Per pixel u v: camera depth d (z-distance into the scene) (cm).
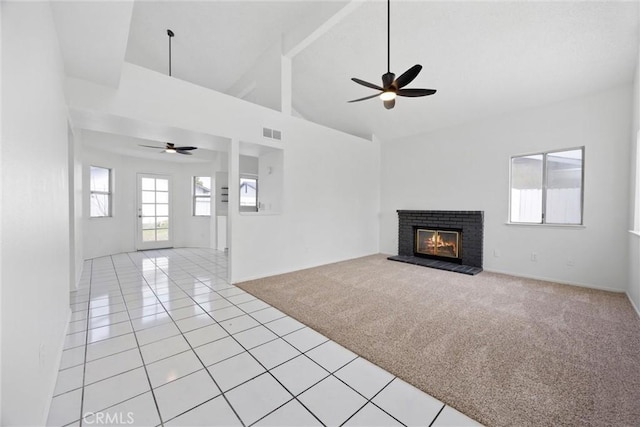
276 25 438
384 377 180
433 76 431
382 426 140
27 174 121
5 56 97
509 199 457
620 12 285
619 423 140
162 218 741
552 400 157
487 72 397
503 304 313
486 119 482
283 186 460
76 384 169
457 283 399
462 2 328
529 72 377
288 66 474
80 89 273
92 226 590
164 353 207
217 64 546
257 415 146
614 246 361
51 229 171
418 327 253
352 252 591
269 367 190
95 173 602
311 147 505
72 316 275
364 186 618
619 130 354
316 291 360
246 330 247
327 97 573
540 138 421
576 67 350
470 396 161
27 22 125
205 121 361
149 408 150
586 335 237
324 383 174
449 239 537
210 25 438
